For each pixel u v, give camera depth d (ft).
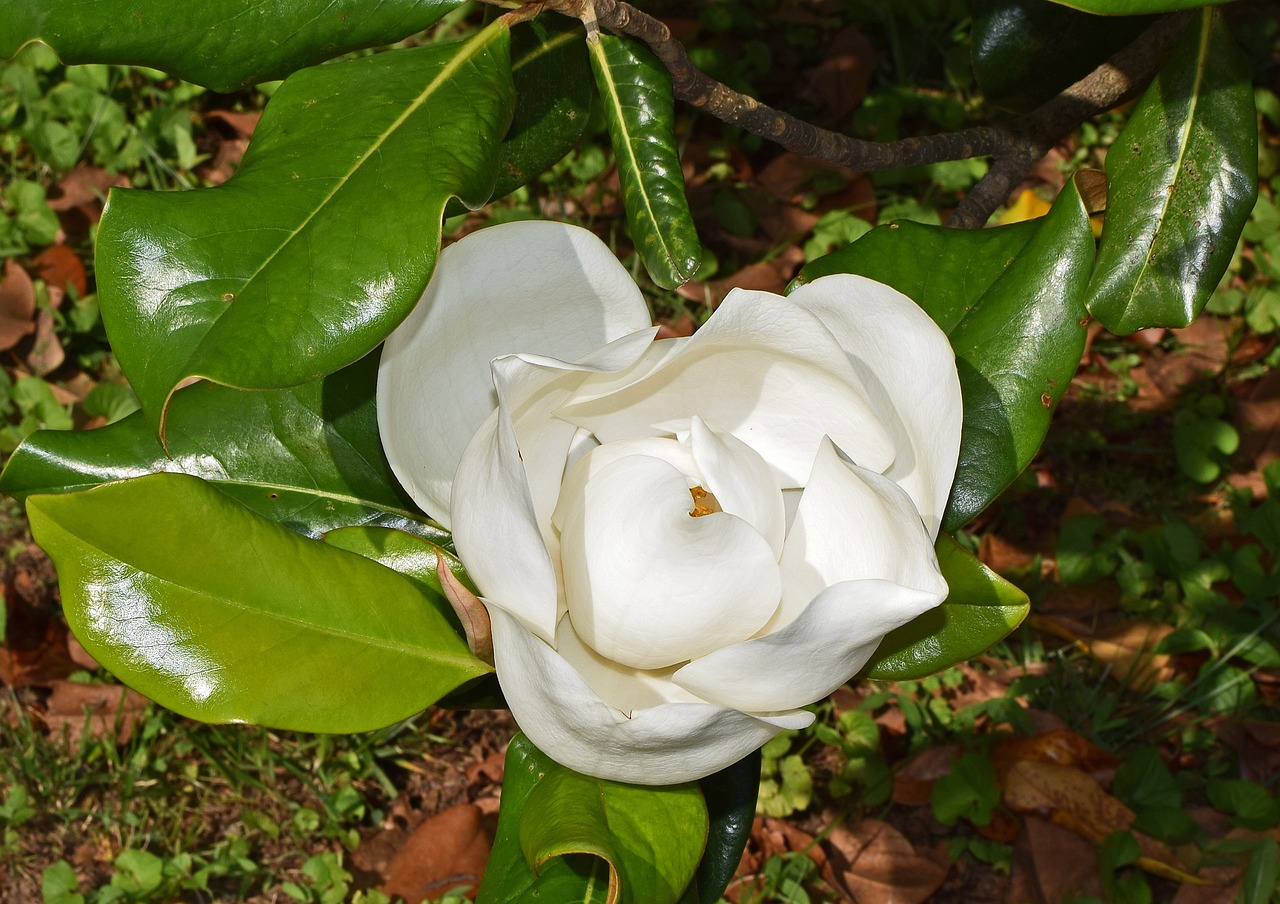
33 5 1.68
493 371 1.48
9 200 4.91
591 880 1.71
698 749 1.51
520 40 1.96
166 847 3.69
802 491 1.75
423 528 2.01
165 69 1.72
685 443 1.70
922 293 2.00
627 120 1.86
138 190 1.51
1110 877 3.56
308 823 3.70
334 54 1.74
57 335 4.79
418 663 1.72
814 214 5.47
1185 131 1.83
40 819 3.71
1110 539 4.48
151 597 1.62
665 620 1.55
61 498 1.59
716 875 1.94
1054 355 1.89
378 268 1.50
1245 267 5.44
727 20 6.03
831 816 3.88
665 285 1.86
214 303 1.49
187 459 2.01
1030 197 5.25
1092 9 1.46
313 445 2.02
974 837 3.83
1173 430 4.95
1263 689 4.24
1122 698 4.22
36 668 3.95
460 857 3.62
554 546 1.71
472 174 1.58
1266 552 4.57
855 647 1.46
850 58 5.93
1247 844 3.59
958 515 1.89
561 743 1.54
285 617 1.67
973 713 4.06
